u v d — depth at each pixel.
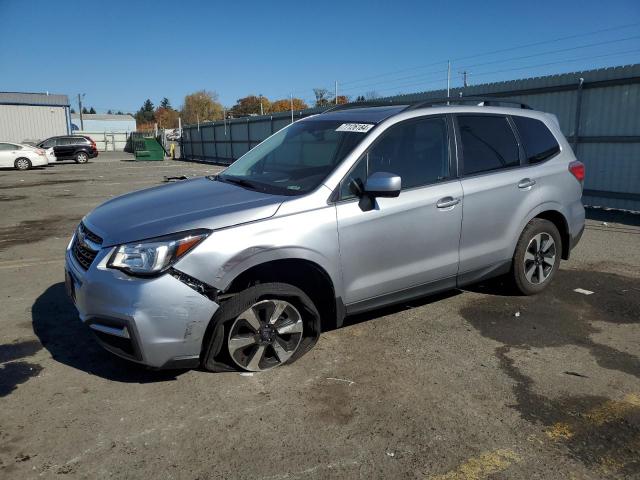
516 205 4.70
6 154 26.61
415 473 2.60
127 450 2.77
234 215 3.35
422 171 4.16
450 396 3.32
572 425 3.00
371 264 3.86
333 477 2.57
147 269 3.10
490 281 5.58
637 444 2.83
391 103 4.77
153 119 143.38
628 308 4.87
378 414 3.11
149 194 4.12
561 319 4.60
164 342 3.14
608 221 9.69
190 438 2.88
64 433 2.91
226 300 3.41
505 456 2.73
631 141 10.54
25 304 5.02
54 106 45.19
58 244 7.93
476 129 4.59
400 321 4.54
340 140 4.07
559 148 5.21
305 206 3.55
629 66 10.35
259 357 3.56
